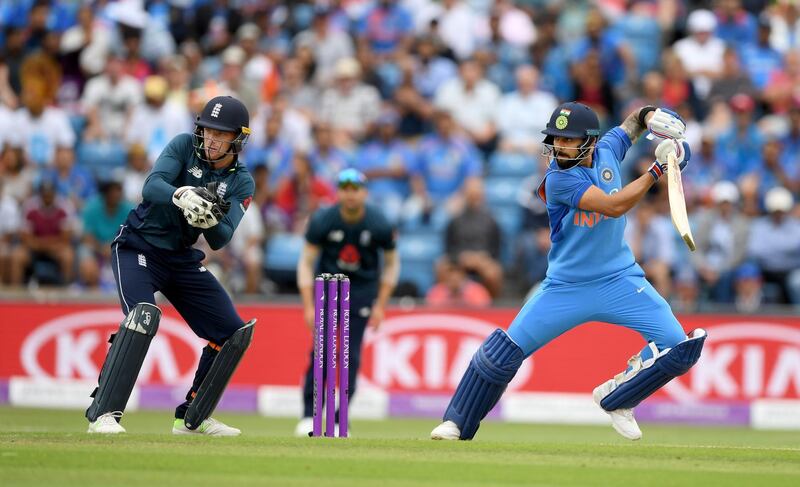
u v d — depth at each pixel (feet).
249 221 155.02
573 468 65.82
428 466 65.46
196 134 79.25
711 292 153.48
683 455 72.13
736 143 170.09
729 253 155.33
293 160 171.01
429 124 181.57
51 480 59.11
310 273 108.06
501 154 175.22
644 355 78.74
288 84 188.96
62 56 199.72
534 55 189.57
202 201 74.84
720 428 131.95
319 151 172.45
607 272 78.07
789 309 137.28
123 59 195.11
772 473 65.57
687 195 159.84
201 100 176.35
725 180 168.14
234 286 152.46
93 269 157.28
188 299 82.23
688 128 174.19
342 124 183.11
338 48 195.11
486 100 180.86
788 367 135.95
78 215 172.14
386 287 107.96
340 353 83.56
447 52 192.44
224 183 80.07
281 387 140.26
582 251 77.97
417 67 187.32
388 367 138.82
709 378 136.46
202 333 83.05
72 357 141.59
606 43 185.26
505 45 191.31
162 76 194.08
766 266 155.02
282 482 59.77
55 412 131.54
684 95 179.42
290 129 175.83
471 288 151.43
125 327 78.48
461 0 200.13
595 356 137.39
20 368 142.31
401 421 132.57
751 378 136.15
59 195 171.22
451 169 171.22
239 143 79.00
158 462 64.85
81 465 63.46
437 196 170.91
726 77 182.29
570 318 78.69
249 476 61.36
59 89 198.80
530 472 64.18
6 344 142.61
